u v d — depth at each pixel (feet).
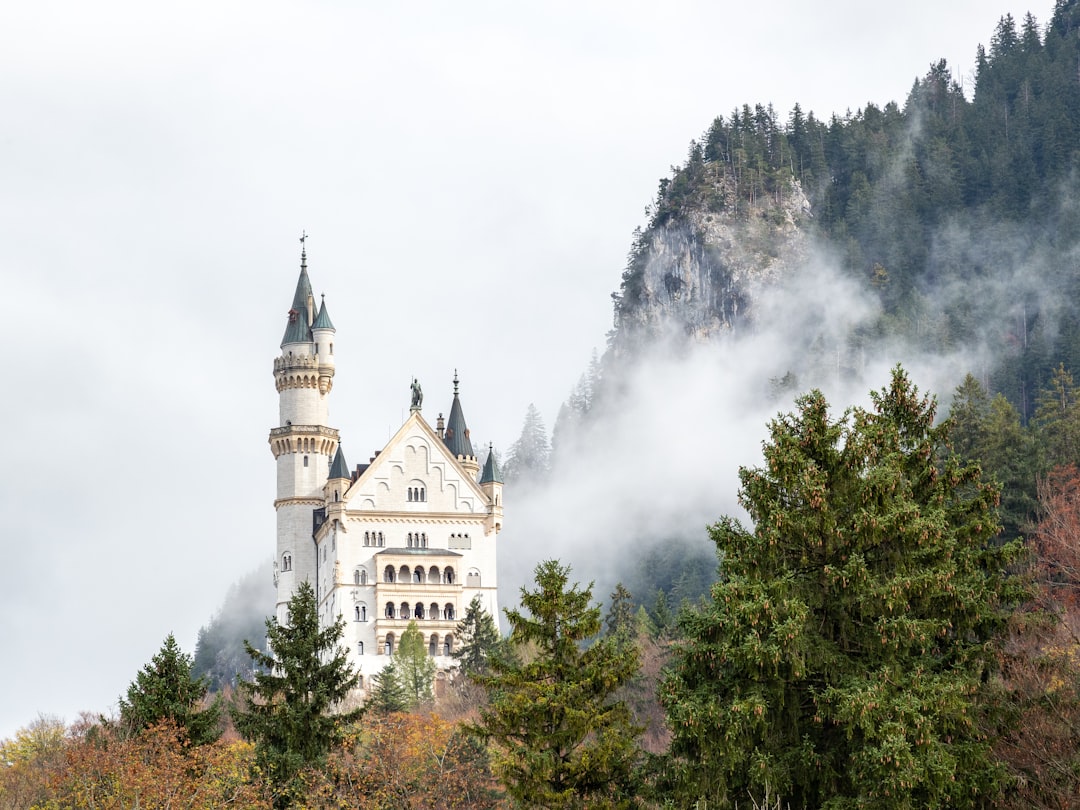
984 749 185.68
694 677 198.90
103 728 264.31
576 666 214.69
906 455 210.38
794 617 186.91
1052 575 254.06
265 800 240.12
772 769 184.85
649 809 207.10
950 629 197.98
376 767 260.21
